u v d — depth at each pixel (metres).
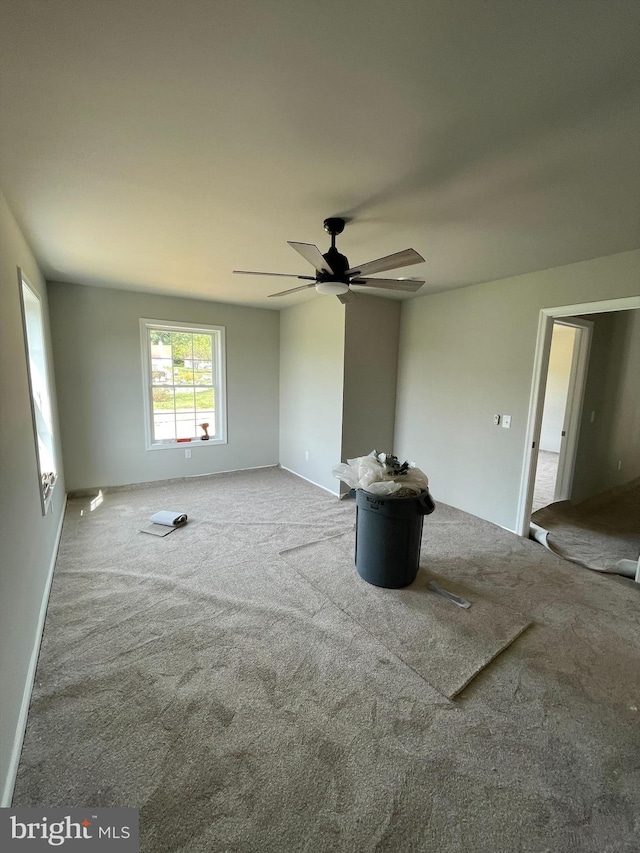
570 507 4.35
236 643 2.06
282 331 5.52
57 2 0.93
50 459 3.24
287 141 1.52
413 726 1.59
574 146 1.51
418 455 4.61
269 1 0.93
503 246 2.65
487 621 2.28
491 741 1.54
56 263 3.27
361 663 1.93
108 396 4.46
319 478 4.90
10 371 1.95
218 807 1.28
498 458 3.71
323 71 1.15
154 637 2.09
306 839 1.20
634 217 2.15
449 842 1.20
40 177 1.80
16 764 1.39
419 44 1.04
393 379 4.82
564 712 1.68
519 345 3.47
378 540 2.59
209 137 1.49
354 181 1.81
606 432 4.67
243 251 2.90
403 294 4.36
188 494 4.57
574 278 3.04
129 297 4.45
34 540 2.20
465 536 3.49
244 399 5.43
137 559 2.96
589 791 1.36
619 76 1.14
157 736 1.52
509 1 0.92
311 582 2.68
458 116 1.34
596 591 2.64
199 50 1.08
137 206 2.12
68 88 1.22
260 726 1.58
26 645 1.79
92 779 1.36
